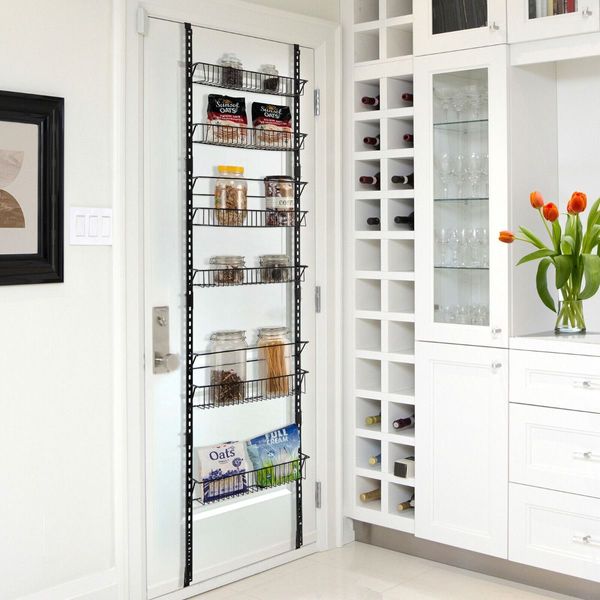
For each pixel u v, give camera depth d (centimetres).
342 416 364
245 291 328
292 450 341
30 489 269
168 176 301
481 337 318
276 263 331
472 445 323
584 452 294
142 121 292
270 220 330
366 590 319
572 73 336
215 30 313
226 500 326
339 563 347
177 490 309
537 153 327
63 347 275
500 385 314
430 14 327
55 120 267
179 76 303
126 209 287
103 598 288
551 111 336
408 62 340
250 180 324
